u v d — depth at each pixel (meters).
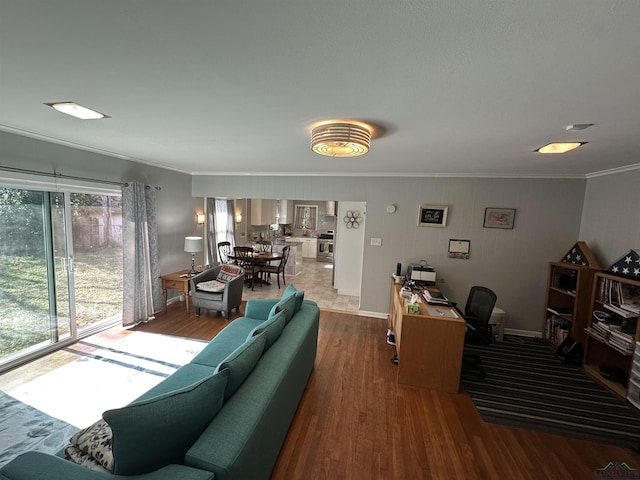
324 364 3.02
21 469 1.03
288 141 2.63
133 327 3.71
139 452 1.06
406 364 2.68
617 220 3.14
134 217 3.66
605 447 2.03
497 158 2.97
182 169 4.69
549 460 1.90
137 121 2.16
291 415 2.02
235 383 1.48
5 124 2.33
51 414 2.11
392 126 2.06
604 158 2.74
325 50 1.15
